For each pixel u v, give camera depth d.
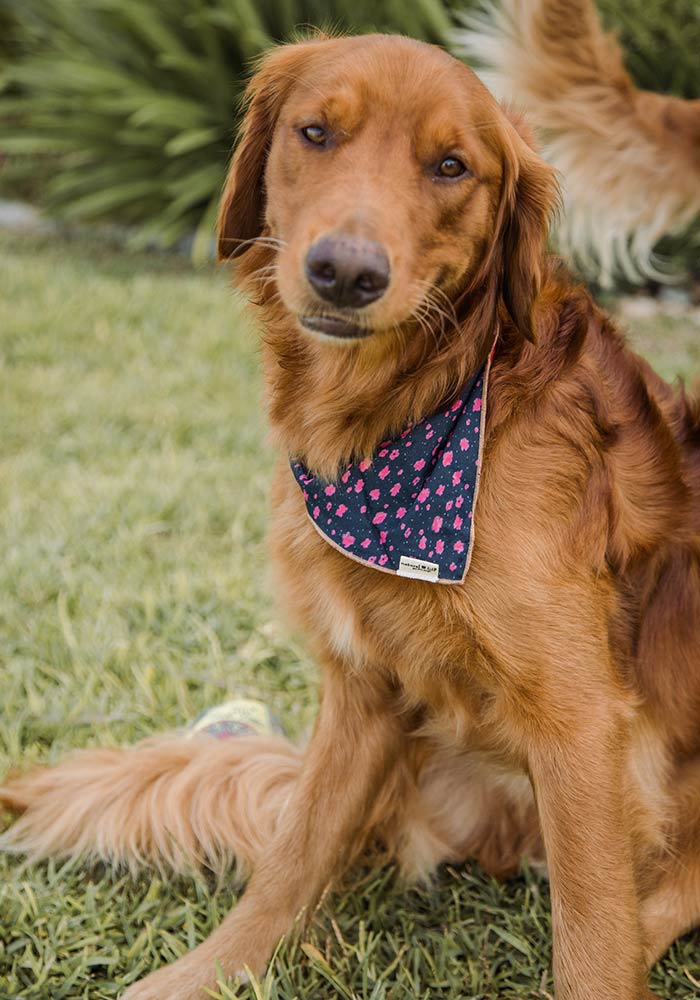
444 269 2.11
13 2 10.37
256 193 2.35
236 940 2.42
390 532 2.19
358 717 2.57
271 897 2.48
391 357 2.18
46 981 2.34
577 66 3.45
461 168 2.06
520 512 2.15
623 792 2.21
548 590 2.14
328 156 2.06
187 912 2.53
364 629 2.33
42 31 10.19
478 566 2.14
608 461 2.31
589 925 2.18
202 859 2.74
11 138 9.96
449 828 2.76
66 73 9.26
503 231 2.24
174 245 9.50
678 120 3.48
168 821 2.73
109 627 3.59
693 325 7.51
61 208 9.71
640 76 7.95
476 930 2.58
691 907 2.51
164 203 9.65
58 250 9.09
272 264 2.22
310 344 2.26
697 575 2.46
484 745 2.44
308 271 1.93
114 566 3.97
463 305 2.20
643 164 3.55
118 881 2.69
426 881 2.70
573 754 2.18
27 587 3.81
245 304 2.42
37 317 6.68
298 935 2.49
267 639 3.60
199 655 3.51
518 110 2.51
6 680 3.35
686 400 2.62
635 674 2.37
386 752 2.61
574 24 3.38
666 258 7.75
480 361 2.20
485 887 2.71
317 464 2.27
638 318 7.62
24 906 2.48
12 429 5.23
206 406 5.61
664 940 2.48
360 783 2.59
